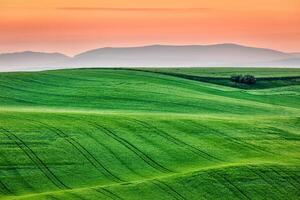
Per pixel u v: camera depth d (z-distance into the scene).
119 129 73.44
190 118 80.94
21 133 69.19
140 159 64.06
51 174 58.78
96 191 52.09
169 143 69.44
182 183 54.47
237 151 68.19
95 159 63.34
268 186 55.19
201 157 65.44
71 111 85.25
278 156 66.56
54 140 67.75
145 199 50.81
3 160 60.94
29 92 103.25
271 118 85.75
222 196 52.84
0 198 51.88
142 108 91.75
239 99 107.06
